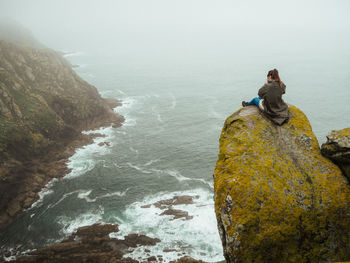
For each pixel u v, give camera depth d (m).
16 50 71.44
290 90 108.94
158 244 34.50
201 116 80.31
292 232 4.95
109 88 109.50
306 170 5.74
